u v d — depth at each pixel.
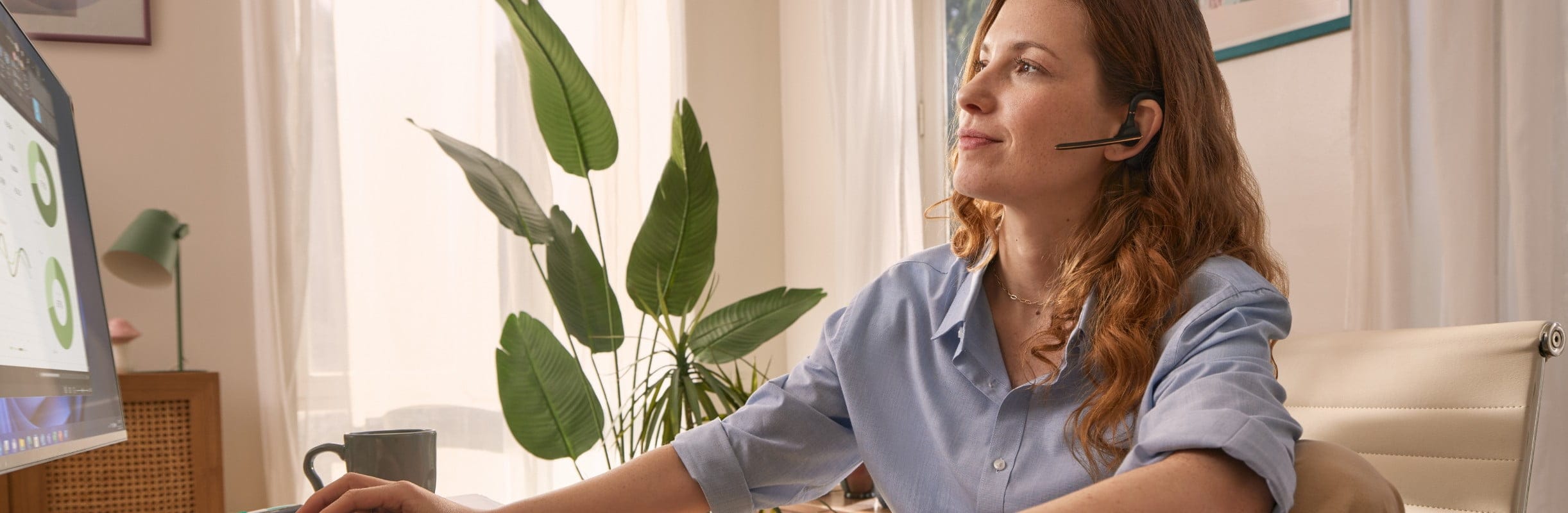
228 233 2.86
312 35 2.87
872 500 2.61
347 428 2.88
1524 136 1.58
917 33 3.01
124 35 2.80
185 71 2.86
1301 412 1.03
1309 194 1.97
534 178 3.07
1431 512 0.90
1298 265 1.99
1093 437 0.73
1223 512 0.51
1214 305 0.70
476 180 2.01
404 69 3.00
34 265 0.74
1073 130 0.82
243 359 2.85
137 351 2.78
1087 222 0.84
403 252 2.97
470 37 3.06
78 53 2.79
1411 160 1.76
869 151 2.97
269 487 2.76
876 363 0.93
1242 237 0.85
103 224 2.78
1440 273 1.74
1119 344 0.74
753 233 3.51
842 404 0.95
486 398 3.02
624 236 3.20
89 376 0.85
